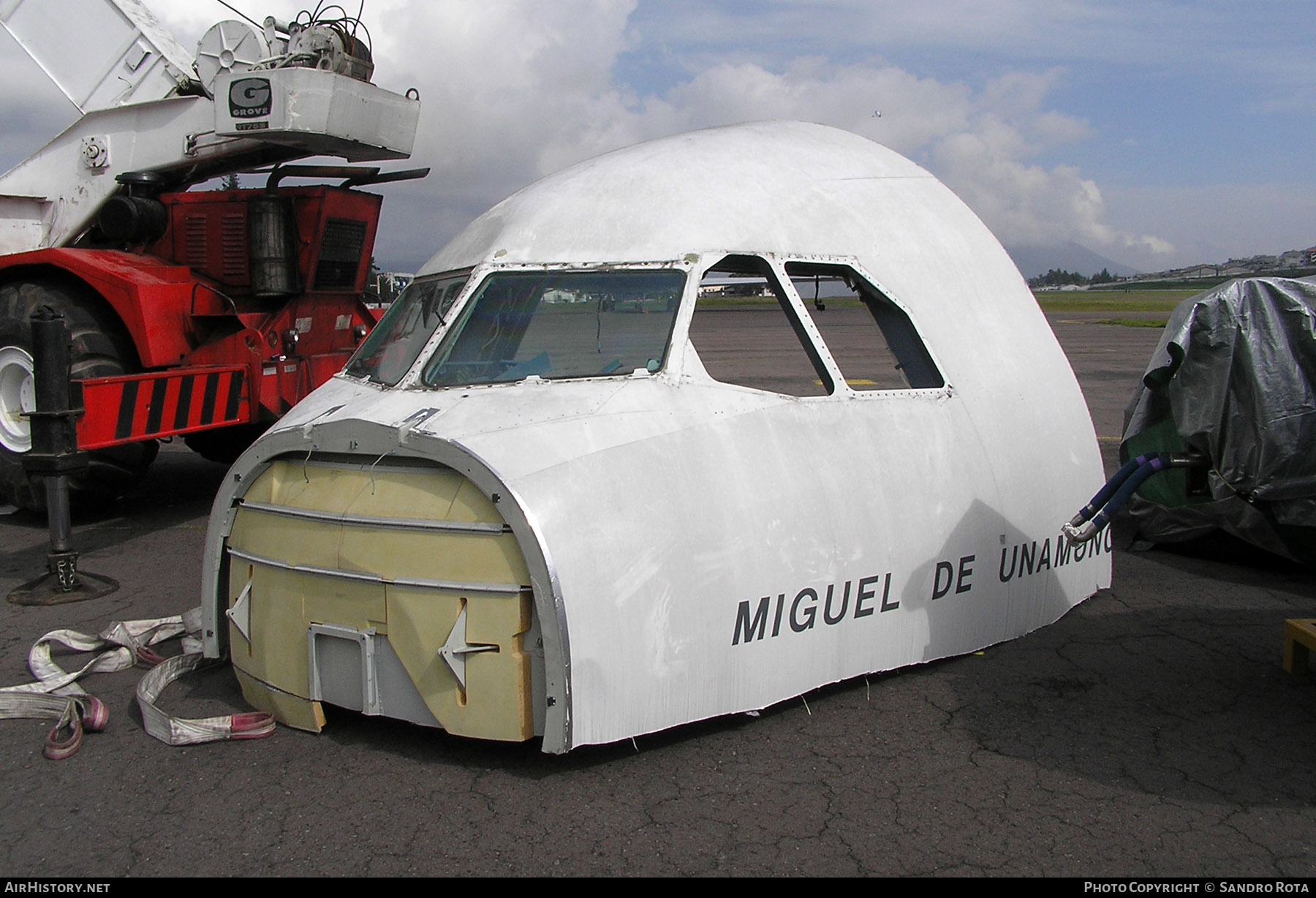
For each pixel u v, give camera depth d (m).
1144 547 6.11
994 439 4.08
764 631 3.33
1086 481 4.52
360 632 3.15
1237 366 3.82
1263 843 2.74
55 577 5.29
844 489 3.57
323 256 7.36
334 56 6.85
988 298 4.36
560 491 2.98
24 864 2.69
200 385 6.47
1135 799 2.99
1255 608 4.89
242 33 6.96
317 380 7.67
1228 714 3.61
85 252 6.99
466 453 2.96
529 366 3.48
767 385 3.80
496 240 3.83
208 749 3.37
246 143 7.14
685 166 4.04
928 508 3.80
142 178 7.38
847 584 3.54
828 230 4.03
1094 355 21.34
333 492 3.26
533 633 2.97
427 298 3.93
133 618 4.91
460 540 2.99
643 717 3.06
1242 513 5.43
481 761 3.22
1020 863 2.64
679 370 3.48
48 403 5.12
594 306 3.62
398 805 2.96
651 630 3.06
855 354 4.60
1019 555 4.17
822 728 3.46
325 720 3.54
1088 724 3.51
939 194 4.62
